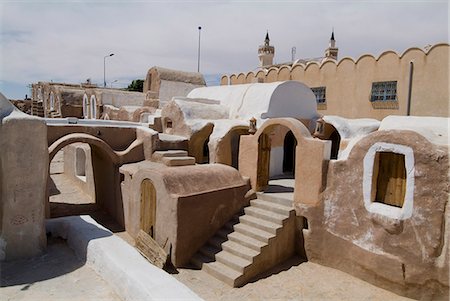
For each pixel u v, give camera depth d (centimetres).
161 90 2628
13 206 538
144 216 1072
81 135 1238
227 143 1338
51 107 3425
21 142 536
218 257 925
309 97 1573
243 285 852
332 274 924
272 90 1416
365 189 881
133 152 1336
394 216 818
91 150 1494
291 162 1573
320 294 819
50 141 1266
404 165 832
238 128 1353
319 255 985
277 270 941
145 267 450
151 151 1338
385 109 1606
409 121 1091
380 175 881
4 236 537
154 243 969
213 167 1114
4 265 524
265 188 1202
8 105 555
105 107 2492
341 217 934
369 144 871
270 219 1016
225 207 1050
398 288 820
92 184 1528
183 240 938
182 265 938
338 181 941
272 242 951
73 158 1811
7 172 529
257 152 1145
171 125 1567
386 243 840
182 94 2703
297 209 1029
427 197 769
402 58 1538
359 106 1708
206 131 1437
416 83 1495
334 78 1809
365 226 881
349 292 831
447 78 1408
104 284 471
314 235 992
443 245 754
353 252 907
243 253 912
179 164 1275
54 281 478
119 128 1412
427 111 1471
